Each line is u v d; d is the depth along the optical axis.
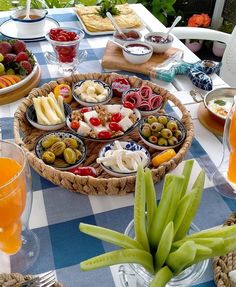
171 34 1.38
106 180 0.64
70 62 1.15
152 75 1.11
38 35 1.31
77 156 0.75
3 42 1.10
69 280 0.55
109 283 0.55
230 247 0.43
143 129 0.82
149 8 2.31
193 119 0.93
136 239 0.48
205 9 2.57
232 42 1.42
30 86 1.03
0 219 0.49
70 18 1.48
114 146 0.78
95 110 0.89
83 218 0.66
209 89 1.05
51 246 0.61
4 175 0.53
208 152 0.83
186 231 0.48
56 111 0.88
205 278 0.55
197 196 0.47
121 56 1.20
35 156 0.71
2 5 1.73
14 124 0.80
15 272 0.56
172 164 0.70
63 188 0.72
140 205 0.46
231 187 0.72
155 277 0.43
